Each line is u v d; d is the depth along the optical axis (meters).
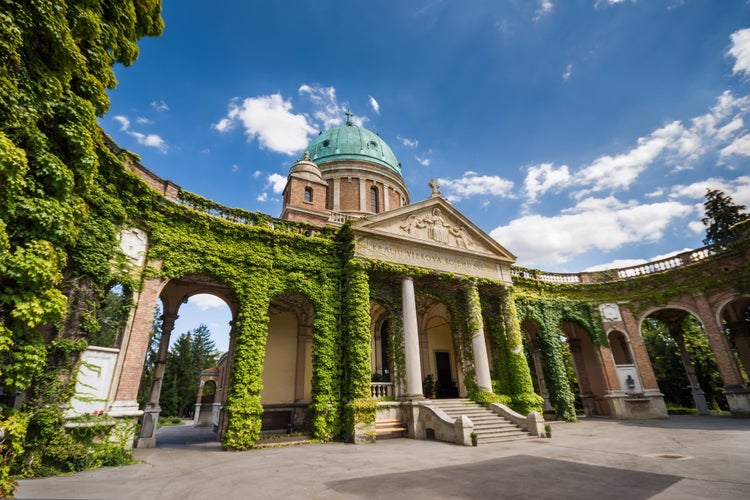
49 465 10.45
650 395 27.34
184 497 7.82
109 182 14.43
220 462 12.48
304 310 24.70
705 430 18.38
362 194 37.09
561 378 26.86
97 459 11.86
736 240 25.70
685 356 30.84
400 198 40.38
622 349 31.64
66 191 10.52
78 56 11.07
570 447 14.52
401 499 7.63
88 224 13.43
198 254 17.41
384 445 16.28
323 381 18.62
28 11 9.60
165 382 51.22
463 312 24.39
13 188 8.81
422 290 23.62
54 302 9.77
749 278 25.00
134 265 15.15
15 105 9.24
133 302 14.73
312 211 26.97
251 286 18.36
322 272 20.64
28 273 9.05
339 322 20.23
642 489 8.06
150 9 15.22
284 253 19.91
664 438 16.30
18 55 9.12
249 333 17.53
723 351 25.41
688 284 27.88
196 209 18.30
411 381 19.89
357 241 21.30
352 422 17.52
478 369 22.12
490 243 26.08
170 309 21.73
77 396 12.22
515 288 28.73
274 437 17.67
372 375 23.03
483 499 7.57
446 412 19.34
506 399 21.86
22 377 9.41
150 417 18.59
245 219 19.86
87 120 11.52
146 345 14.80
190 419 51.25
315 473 10.37
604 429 20.70
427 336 28.88
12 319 9.24
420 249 23.28
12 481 7.98
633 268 31.06
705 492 7.65
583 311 30.34
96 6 12.40
